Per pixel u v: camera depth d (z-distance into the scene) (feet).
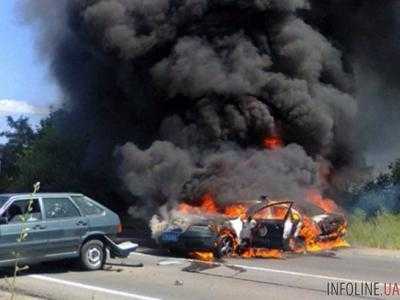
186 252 48.73
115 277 38.04
